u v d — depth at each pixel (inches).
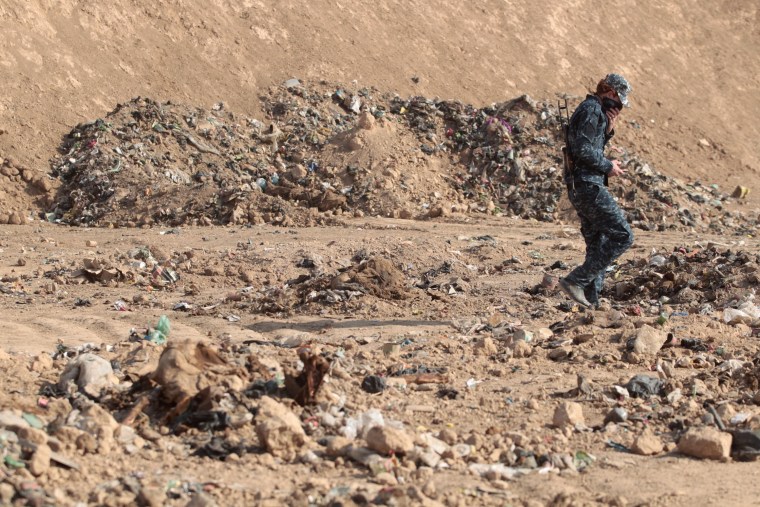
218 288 1173.7
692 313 898.1
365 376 656.4
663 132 3356.3
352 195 2256.4
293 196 2215.8
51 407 533.0
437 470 475.5
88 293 1155.9
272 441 488.7
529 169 2429.9
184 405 527.8
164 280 1214.9
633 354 719.7
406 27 3415.4
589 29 3828.7
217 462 474.0
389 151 2404.0
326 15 3304.6
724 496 447.5
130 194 2209.6
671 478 474.9
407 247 1339.8
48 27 2817.4
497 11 3686.0
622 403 605.3
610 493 454.0
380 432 485.4
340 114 2856.8
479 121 2581.2
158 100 2787.9
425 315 930.7
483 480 463.5
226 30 3100.4
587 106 818.2
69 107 2625.5
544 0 3828.7
